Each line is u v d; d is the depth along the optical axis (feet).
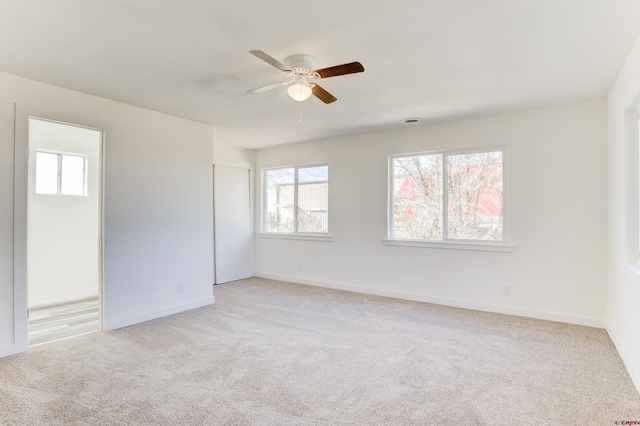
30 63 8.66
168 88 10.35
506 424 6.34
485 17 6.59
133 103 11.76
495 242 13.33
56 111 10.18
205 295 14.47
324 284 17.97
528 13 6.45
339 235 17.39
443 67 8.86
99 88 10.34
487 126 13.30
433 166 14.94
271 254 20.21
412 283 15.21
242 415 6.63
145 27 6.97
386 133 15.79
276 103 11.74
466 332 11.07
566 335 10.70
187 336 10.85
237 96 11.02
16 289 9.50
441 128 14.34
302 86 7.97
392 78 9.57
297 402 7.08
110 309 11.45
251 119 13.78
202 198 14.39
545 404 6.97
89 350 9.74
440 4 6.16
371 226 16.31
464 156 14.14
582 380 7.92
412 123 14.47
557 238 12.05
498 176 13.39
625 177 8.90
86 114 10.82
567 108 11.85
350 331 11.24
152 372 8.39
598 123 11.37
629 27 6.93
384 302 14.80
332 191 17.61
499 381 7.90
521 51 7.98
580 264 11.68
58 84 10.03
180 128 13.58
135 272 12.13
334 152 17.48
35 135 15.08
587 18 6.61
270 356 9.32
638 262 8.50
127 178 11.89
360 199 16.65
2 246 9.29
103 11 6.41
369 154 16.33
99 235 11.48
